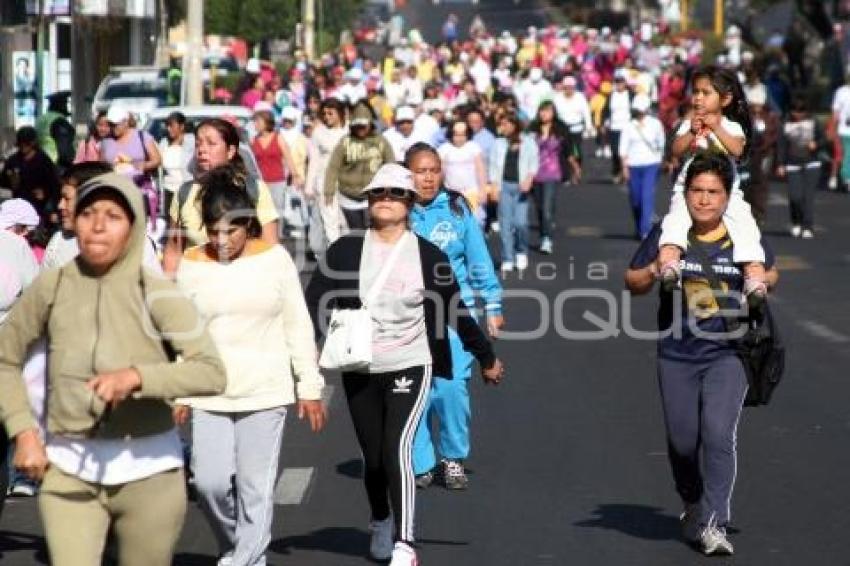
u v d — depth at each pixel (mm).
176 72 75188
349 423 29094
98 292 15086
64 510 15094
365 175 43594
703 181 20344
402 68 118750
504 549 20969
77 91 80562
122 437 15062
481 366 21109
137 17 88688
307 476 25000
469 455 26391
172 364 14859
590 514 22703
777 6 144625
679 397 20672
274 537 21656
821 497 23562
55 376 15070
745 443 27141
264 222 24750
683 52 146125
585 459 26062
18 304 15211
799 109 60125
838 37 111875
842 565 20172
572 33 174625
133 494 15109
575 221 66625
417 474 23781
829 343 37250
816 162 60094
